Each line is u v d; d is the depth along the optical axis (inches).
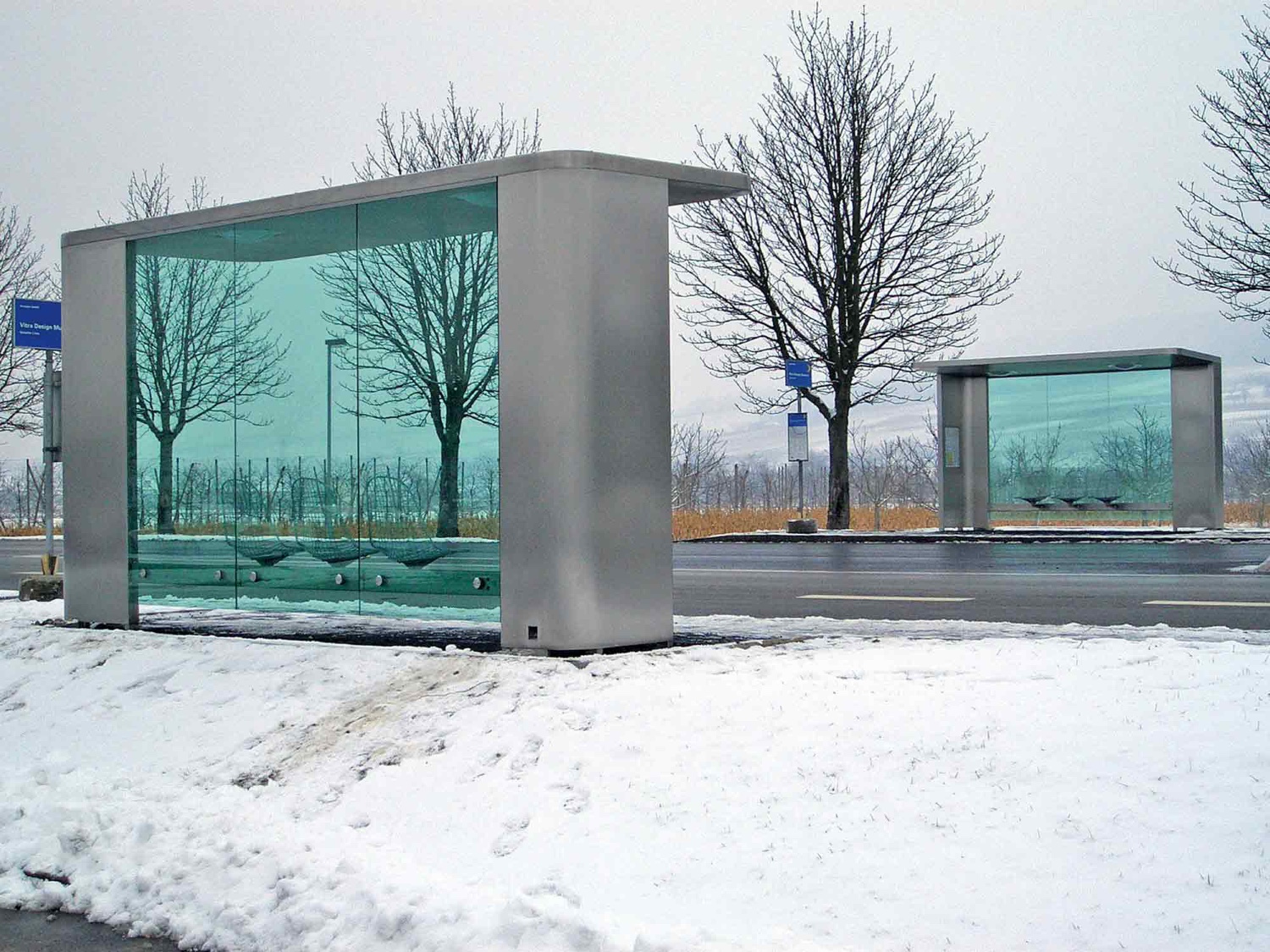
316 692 360.2
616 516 386.0
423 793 277.3
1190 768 227.5
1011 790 228.7
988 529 1254.3
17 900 248.7
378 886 222.8
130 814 283.4
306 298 449.4
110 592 502.6
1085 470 1213.1
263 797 294.0
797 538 1219.9
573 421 381.1
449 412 410.6
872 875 207.9
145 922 231.5
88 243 506.6
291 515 455.8
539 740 288.7
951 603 584.7
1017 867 203.5
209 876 244.8
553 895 212.4
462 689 338.0
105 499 504.1
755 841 226.5
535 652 386.3
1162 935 179.9
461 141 1305.4
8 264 1561.3
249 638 442.9
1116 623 491.2
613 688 313.9
